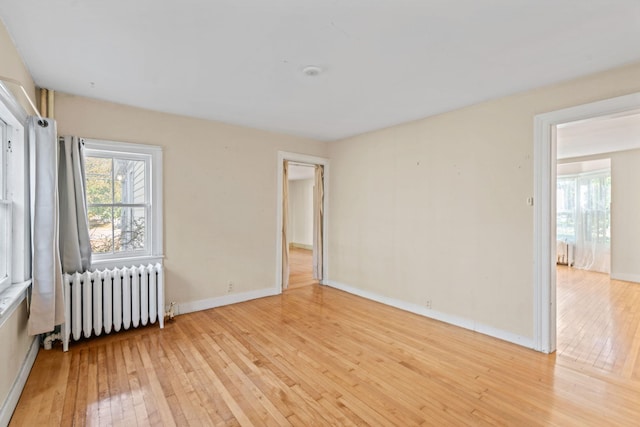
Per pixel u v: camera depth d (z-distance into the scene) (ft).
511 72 8.61
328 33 6.74
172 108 11.80
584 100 8.82
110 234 11.39
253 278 14.89
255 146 14.78
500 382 7.91
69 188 10.10
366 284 15.49
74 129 10.44
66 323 9.41
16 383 7.03
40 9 5.90
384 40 7.02
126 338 10.41
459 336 10.79
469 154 11.45
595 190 23.09
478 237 11.20
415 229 13.30
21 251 7.97
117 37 6.93
